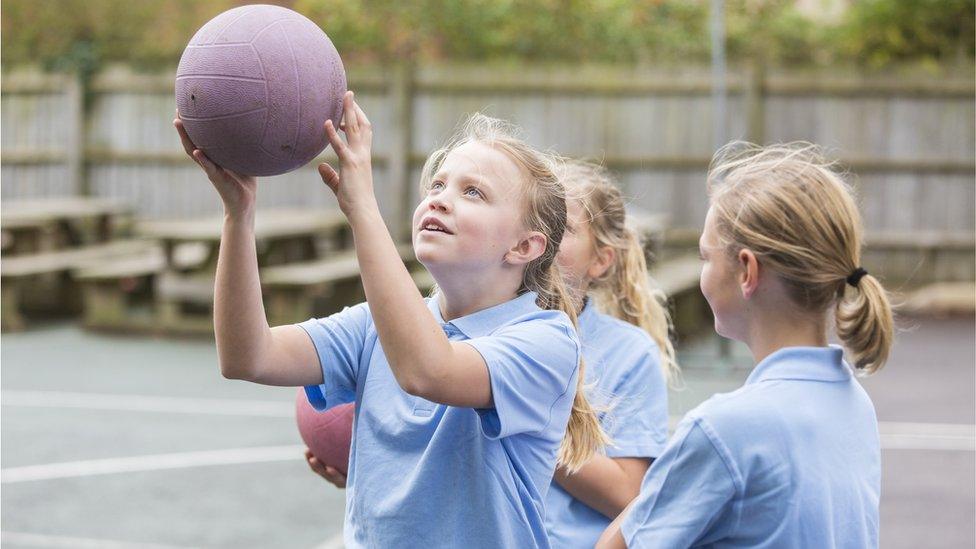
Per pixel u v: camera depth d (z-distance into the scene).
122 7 16.78
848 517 2.35
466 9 16.61
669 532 2.31
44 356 11.91
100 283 13.34
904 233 15.35
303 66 2.31
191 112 2.30
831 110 15.35
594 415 2.76
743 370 11.09
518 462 2.45
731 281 2.48
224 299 2.44
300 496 6.95
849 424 2.41
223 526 6.36
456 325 2.50
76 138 16.67
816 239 2.38
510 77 15.77
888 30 16.23
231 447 8.14
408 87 15.88
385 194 16.02
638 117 15.62
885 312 2.40
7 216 14.32
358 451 2.57
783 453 2.29
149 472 7.46
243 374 2.51
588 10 16.66
